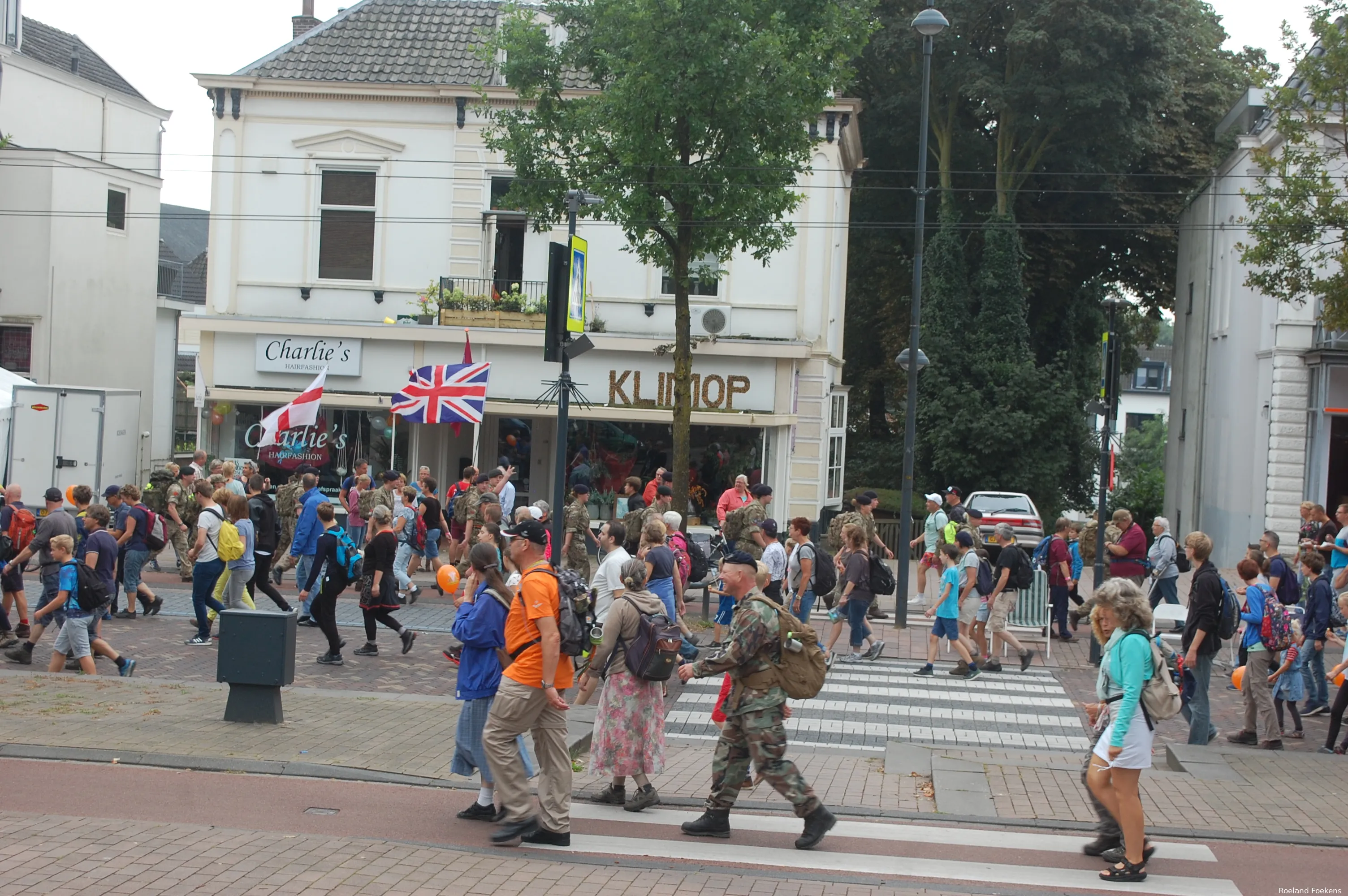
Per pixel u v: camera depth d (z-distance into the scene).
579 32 19.34
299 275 25.64
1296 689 11.50
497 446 26.06
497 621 7.95
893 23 32.38
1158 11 30.95
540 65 19.05
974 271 35.72
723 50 17.05
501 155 25.36
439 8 27.12
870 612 19.41
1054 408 32.56
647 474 25.67
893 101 34.06
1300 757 10.51
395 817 7.95
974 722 12.41
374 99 25.47
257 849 7.03
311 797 8.34
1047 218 36.53
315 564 13.67
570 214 13.71
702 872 7.04
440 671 13.62
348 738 9.86
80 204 30.14
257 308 25.70
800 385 25.19
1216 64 36.66
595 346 25.00
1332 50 18.50
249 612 10.20
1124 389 86.38
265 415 25.83
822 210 25.06
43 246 29.23
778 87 17.62
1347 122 18.92
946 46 32.78
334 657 13.66
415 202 25.58
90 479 22.06
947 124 34.69
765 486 16.86
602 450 25.73
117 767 8.84
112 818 7.56
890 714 12.61
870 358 40.50
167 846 7.00
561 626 7.57
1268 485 28.09
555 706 7.43
